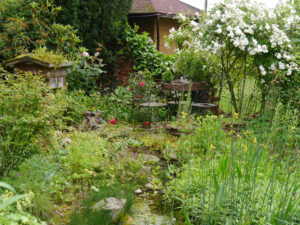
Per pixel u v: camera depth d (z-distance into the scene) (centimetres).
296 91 614
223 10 725
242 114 357
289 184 346
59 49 708
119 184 410
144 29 1275
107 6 866
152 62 1010
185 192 370
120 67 1004
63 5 754
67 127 556
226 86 795
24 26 661
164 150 531
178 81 800
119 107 807
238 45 688
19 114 352
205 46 745
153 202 371
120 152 492
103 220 313
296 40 715
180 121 647
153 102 773
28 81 381
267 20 704
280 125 489
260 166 388
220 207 302
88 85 827
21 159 370
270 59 706
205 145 485
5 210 273
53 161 396
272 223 264
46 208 317
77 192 375
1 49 645
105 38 901
